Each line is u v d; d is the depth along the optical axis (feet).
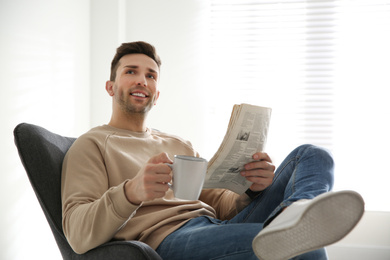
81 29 8.11
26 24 5.91
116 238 4.25
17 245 5.70
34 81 6.15
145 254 3.50
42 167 4.26
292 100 9.22
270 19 9.21
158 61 5.61
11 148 5.53
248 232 3.59
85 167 4.34
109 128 5.16
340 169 9.09
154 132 5.64
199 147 9.27
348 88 9.11
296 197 3.57
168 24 9.24
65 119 7.35
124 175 4.64
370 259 8.66
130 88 5.23
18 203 5.74
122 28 8.96
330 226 2.91
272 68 9.27
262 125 4.18
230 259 3.54
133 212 3.68
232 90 9.36
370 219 8.86
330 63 9.09
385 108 9.03
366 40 9.05
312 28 9.16
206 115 9.37
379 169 9.02
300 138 9.16
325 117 9.12
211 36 9.32
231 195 5.26
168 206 4.72
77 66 7.92
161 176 3.45
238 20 9.28
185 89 9.25
